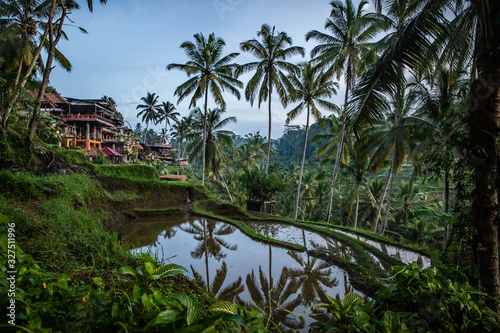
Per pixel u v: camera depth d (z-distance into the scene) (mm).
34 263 2312
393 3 5879
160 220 15289
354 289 6984
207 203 18562
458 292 2893
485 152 3314
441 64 5461
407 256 9945
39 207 8648
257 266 8484
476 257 3812
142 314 1862
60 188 10945
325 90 19375
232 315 1674
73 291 2340
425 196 30891
